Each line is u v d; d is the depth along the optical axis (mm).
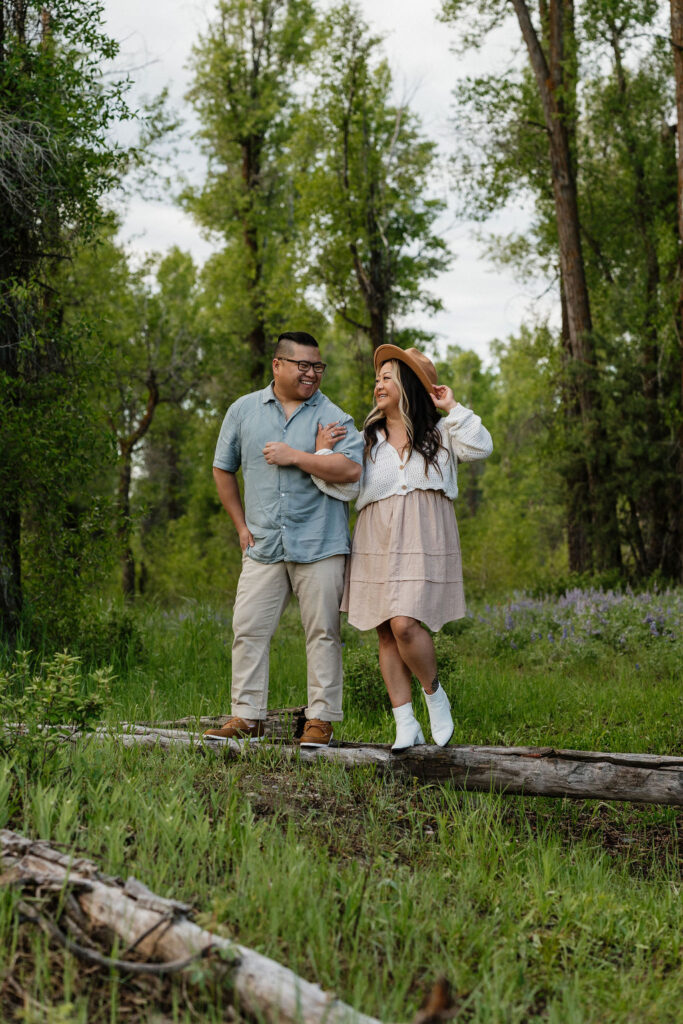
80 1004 2418
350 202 24594
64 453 8641
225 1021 2428
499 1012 2596
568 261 21500
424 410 4598
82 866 2869
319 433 4668
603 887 3910
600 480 21078
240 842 3523
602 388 20609
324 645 4766
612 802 5410
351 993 2621
